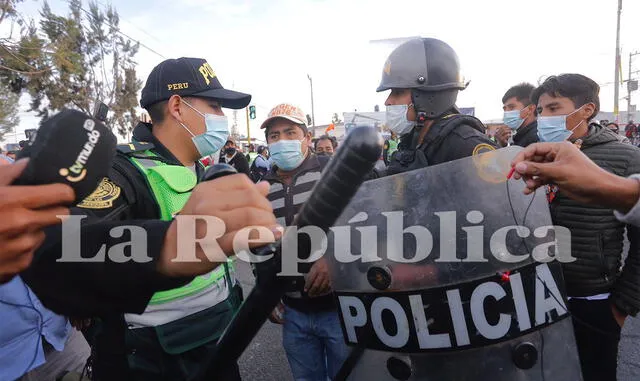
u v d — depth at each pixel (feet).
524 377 3.62
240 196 1.77
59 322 6.07
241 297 5.11
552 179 3.14
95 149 1.82
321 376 7.81
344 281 4.11
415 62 5.87
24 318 5.60
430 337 3.77
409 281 3.83
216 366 2.11
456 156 5.30
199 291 4.25
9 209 1.51
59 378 4.72
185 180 4.15
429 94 5.89
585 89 6.71
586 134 6.68
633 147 5.98
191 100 5.05
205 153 5.30
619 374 9.39
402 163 6.06
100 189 3.29
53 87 46.60
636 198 2.99
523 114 12.48
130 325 3.98
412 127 6.20
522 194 3.74
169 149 5.09
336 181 1.50
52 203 1.62
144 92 5.15
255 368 10.98
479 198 3.76
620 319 6.12
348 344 4.21
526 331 3.62
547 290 3.67
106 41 60.90
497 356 3.65
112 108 64.13
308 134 8.36
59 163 1.70
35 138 1.74
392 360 3.91
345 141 1.48
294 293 7.30
